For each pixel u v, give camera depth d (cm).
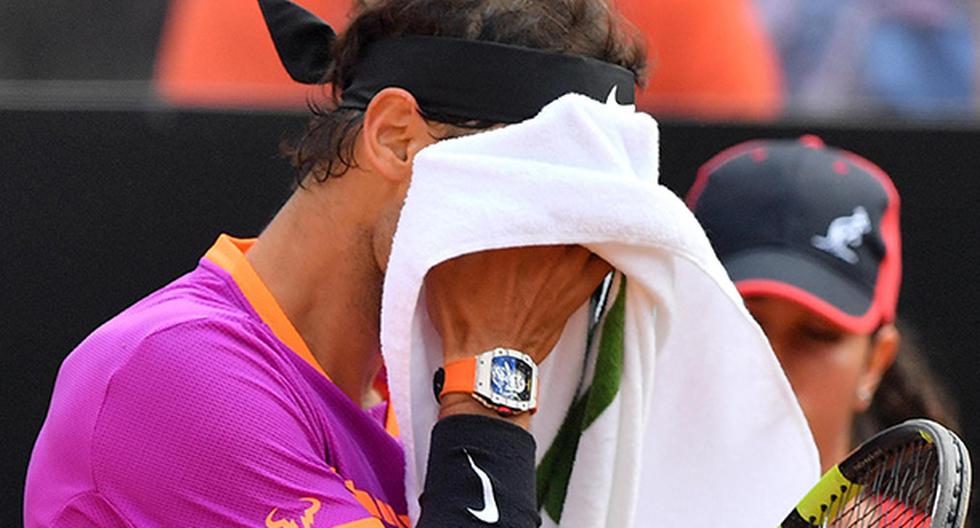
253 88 1123
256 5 1133
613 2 659
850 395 998
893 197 1032
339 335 659
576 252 632
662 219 611
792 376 995
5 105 1048
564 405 664
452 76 621
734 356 686
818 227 1003
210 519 593
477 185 605
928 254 1080
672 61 1152
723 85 1154
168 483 593
